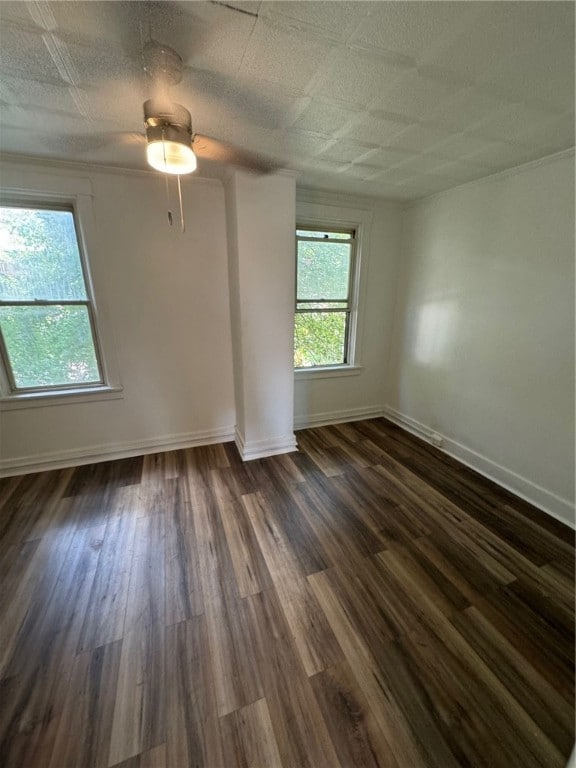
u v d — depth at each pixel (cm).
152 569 170
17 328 235
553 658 129
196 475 256
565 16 96
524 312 220
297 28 101
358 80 127
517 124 162
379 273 330
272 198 234
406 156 203
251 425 278
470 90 134
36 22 98
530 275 214
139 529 198
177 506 220
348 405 361
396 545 187
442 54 113
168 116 129
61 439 259
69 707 113
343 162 212
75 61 117
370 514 213
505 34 103
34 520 205
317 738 106
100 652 130
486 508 220
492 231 236
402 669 125
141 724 109
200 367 287
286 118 156
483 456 261
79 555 179
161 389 279
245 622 143
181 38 105
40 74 124
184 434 297
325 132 171
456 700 116
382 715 111
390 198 298
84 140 182
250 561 175
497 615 147
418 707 114
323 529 200
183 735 106
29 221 222
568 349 197
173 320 268
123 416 273
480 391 258
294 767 99
